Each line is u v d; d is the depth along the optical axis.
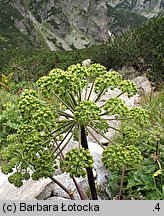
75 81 2.74
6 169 2.81
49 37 141.38
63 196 4.08
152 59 17.50
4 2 125.25
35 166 2.74
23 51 44.84
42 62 28.61
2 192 4.45
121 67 20.59
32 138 2.69
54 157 2.78
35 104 2.77
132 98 8.21
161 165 4.02
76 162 2.51
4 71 27.39
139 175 3.90
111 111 2.92
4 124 6.06
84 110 2.60
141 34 20.75
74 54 29.95
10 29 115.75
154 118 5.26
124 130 3.15
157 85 14.43
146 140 4.43
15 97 8.30
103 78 2.99
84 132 2.87
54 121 2.69
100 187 4.14
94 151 4.80
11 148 2.80
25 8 131.62
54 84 2.71
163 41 17.39
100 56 22.38
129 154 2.80
